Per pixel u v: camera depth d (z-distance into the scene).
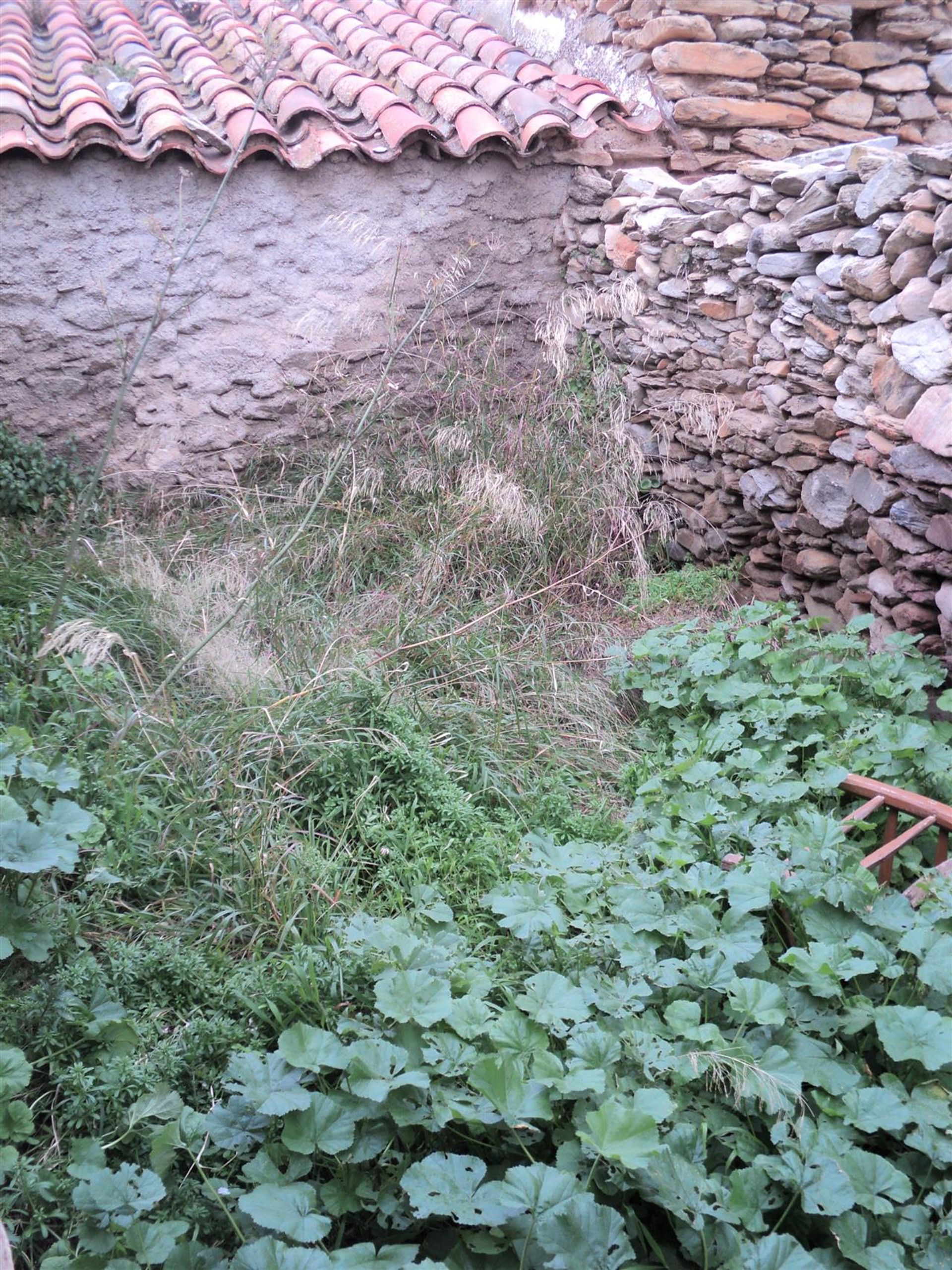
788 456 4.59
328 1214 2.10
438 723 3.73
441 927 2.77
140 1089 2.27
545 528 4.82
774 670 3.88
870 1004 2.50
